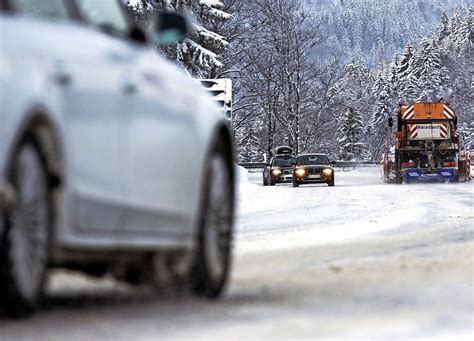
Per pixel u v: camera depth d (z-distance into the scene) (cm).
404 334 1138
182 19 1623
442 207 5359
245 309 1387
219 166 1720
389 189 8338
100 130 1331
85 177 1297
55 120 1219
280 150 16175
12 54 1172
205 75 11062
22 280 1211
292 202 6262
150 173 1463
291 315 1318
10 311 1214
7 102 1128
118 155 1376
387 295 1566
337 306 1426
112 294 1591
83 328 1161
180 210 1560
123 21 1616
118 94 1382
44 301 1399
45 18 1405
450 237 3125
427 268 2052
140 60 1502
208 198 1661
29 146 1195
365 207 5453
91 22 1503
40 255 1238
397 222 4094
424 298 1531
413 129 10531
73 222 1281
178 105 1563
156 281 1554
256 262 2295
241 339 1084
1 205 1117
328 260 2305
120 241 1393
